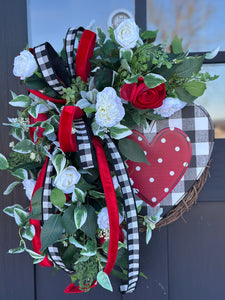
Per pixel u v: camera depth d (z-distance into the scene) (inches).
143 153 24.3
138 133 25.6
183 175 25.9
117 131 22.6
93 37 23.1
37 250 23.5
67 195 22.8
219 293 33.0
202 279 33.0
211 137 25.7
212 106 37.1
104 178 21.7
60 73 23.4
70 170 21.2
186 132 25.8
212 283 33.0
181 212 27.0
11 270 32.9
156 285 32.4
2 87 32.1
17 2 31.9
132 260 23.3
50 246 22.6
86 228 22.3
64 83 23.7
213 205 32.9
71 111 20.4
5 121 32.1
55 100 23.0
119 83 23.0
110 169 24.6
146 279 32.5
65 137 20.9
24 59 22.5
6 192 26.3
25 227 25.3
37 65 22.9
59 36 36.1
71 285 26.5
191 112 25.6
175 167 25.8
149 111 24.5
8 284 33.0
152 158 25.8
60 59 24.2
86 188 22.4
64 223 21.7
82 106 21.8
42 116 23.7
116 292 32.7
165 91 22.8
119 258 24.7
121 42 21.5
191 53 32.6
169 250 33.0
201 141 25.8
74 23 36.1
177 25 36.4
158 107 23.4
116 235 21.2
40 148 23.7
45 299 33.3
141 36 25.5
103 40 25.8
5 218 32.5
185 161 25.7
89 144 21.5
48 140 24.0
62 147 21.5
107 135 23.3
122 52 21.7
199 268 33.0
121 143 24.5
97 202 24.2
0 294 33.0
